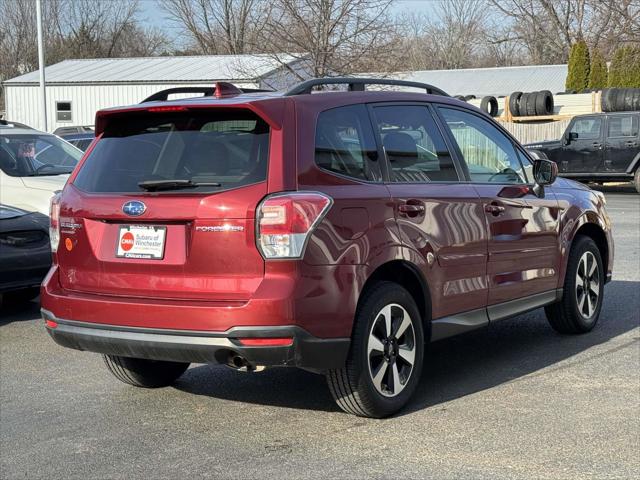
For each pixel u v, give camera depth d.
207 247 4.62
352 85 5.44
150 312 4.71
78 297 5.01
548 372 6.11
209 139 4.86
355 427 5.02
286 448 4.70
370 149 5.19
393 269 5.25
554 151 23.72
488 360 6.50
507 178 6.37
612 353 6.62
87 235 5.03
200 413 5.37
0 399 5.72
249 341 4.52
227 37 58.81
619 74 31.97
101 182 5.09
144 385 5.91
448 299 5.52
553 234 6.62
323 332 4.64
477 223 5.76
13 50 65.00
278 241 4.52
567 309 7.02
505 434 4.84
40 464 4.53
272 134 4.71
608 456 4.48
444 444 4.70
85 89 40.78
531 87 43.06
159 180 4.84
